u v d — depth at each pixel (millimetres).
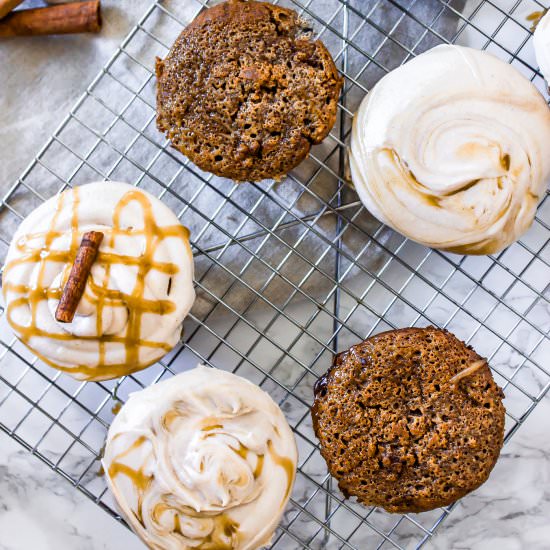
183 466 538
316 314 588
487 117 552
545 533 611
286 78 553
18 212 600
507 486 612
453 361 555
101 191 554
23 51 604
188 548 544
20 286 549
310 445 611
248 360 583
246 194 604
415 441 552
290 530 611
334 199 604
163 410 540
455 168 551
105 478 573
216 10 558
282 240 593
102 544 608
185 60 555
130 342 549
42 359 554
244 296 604
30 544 607
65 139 603
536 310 608
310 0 585
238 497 540
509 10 601
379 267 606
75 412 606
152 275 548
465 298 608
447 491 552
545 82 598
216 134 558
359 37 600
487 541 613
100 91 603
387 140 550
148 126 603
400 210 556
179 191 604
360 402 554
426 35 599
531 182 557
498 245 565
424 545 612
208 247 603
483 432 552
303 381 611
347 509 606
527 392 610
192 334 601
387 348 556
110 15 602
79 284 535
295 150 557
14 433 579
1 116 604
